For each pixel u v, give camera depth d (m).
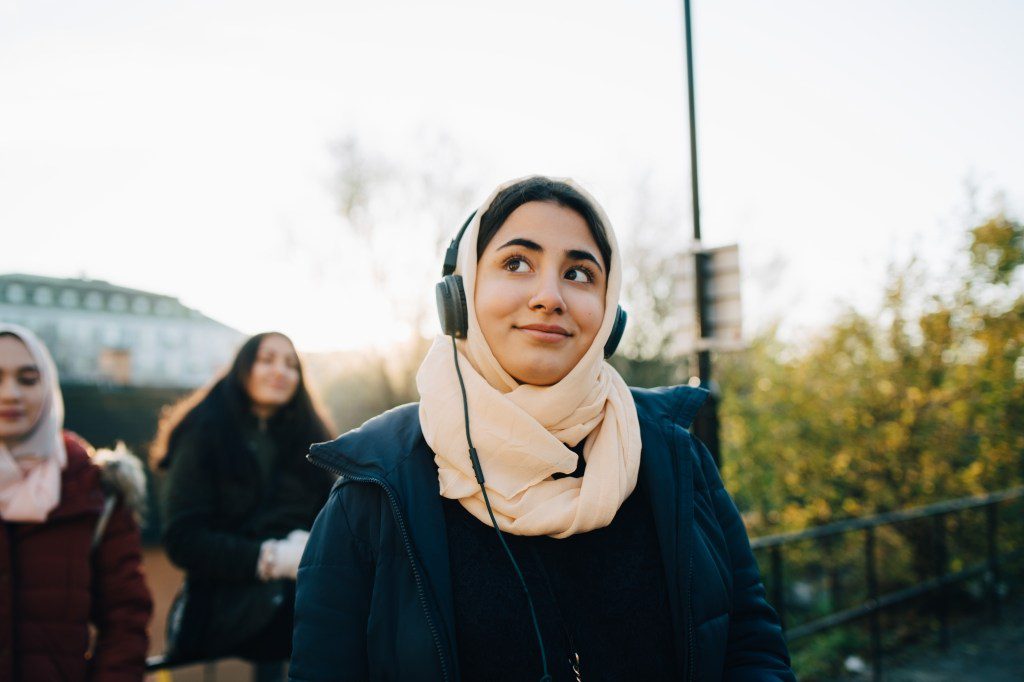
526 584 1.00
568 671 0.96
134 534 1.91
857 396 7.03
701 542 1.12
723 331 4.67
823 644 5.01
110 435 11.61
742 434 7.96
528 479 1.04
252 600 2.03
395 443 1.12
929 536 6.10
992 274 6.83
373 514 1.06
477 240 1.07
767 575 5.57
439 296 1.08
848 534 6.48
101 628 1.82
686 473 1.17
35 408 1.77
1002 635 5.27
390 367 17.12
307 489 2.30
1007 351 6.84
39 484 1.71
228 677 7.16
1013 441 6.79
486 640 0.97
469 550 1.02
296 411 2.36
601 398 1.10
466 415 1.03
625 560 1.05
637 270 16.48
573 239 1.03
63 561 1.73
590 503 1.00
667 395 1.34
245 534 2.16
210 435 2.16
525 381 1.04
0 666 1.61
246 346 2.28
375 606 1.00
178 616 2.07
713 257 4.77
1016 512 6.75
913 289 6.91
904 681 4.37
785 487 7.55
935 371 6.84
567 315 1.01
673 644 1.04
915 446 6.66
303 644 1.00
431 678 0.94
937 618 5.76
